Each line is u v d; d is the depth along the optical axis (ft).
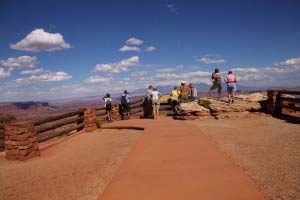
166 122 46.70
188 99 57.31
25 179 22.11
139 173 19.71
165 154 24.39
